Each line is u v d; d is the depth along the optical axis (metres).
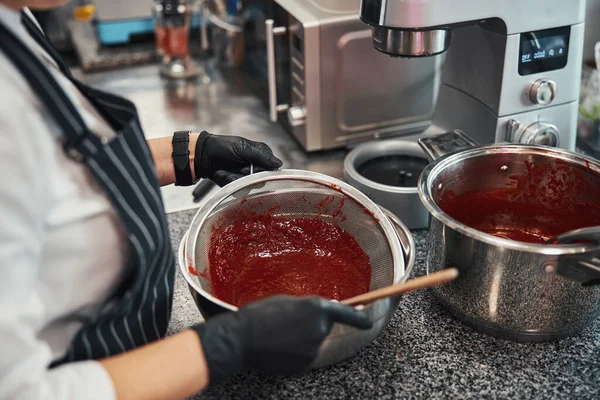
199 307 0.73
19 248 0.51
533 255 0.72
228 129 1.50
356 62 1.22
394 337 0.85
